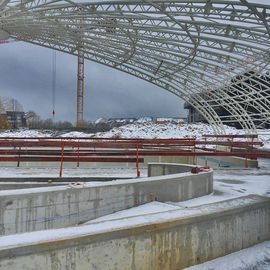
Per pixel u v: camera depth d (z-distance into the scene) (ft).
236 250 16.12
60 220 16.81
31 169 34.68
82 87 215.31
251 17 52.21
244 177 34.12
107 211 18.65
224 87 118.52
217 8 51.78
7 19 72.64
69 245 10.32
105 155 46.26
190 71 113.39
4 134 146.00
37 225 16.03
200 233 14.33
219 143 44.01
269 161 56.80
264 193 24.62
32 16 71.20
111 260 11.34
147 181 20.43
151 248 12.50
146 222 12.62
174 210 15.11
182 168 28.55
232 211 15.89
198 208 15.62
